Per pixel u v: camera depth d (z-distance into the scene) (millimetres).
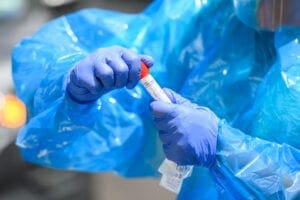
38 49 1229
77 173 2771
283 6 1054
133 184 2680
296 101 982
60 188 2795
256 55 1148
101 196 2736
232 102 1141
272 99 1017
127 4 3352
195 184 1200
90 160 1281
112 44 1252
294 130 988
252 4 1083
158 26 1238
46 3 2910
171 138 982
